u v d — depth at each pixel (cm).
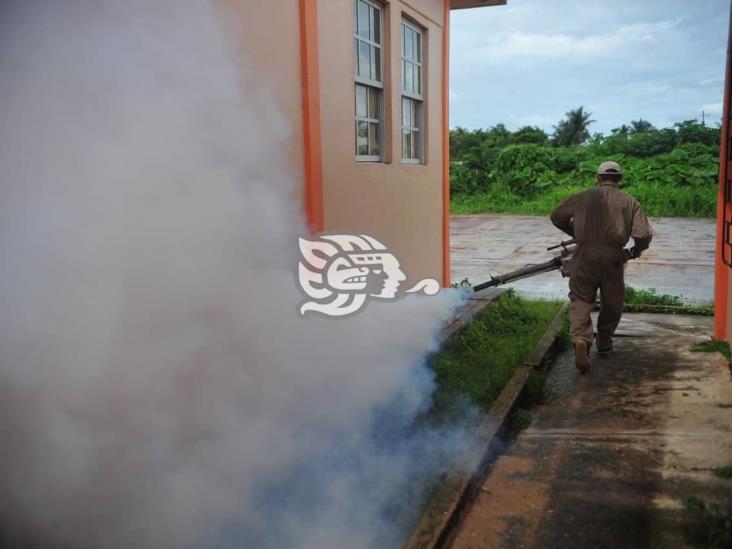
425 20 786
